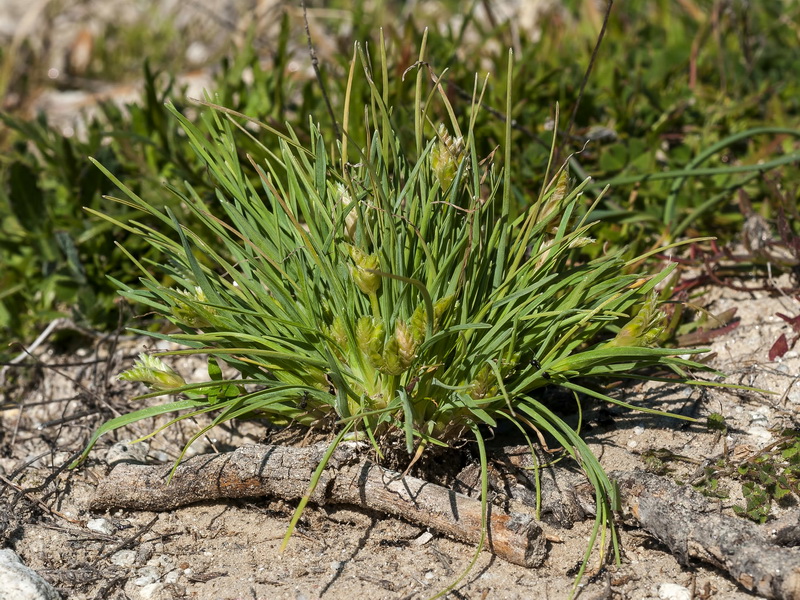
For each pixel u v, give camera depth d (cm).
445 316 21
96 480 24
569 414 25
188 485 22
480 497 22
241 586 21
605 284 22
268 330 23
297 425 24
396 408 20
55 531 22
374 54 35
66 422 27
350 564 21
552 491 22
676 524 20
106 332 30
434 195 23
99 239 31
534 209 22
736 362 26
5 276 31
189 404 22
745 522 20
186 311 22
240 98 35
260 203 24
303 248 23
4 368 29
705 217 31
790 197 30
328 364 20
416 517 21
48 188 34
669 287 27
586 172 31
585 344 25
